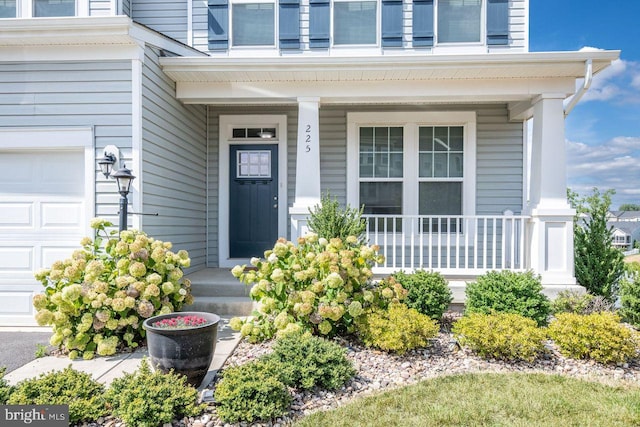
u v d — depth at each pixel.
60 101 4.48
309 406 2.74
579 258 5.37
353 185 6.37
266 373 2.68
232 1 6.30
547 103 5.01
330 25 6.25
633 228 18.23
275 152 6.54
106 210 4.47
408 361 3.50
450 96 5.18
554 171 4.95
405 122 6.32
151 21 6.38
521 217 5.10
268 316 4.04
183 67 4.89
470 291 4.35
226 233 6.51
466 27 6.21
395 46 6.21
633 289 4.56
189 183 5.84
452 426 2.49
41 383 2.48
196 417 2.50
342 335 4.06
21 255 4.58
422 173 6.36
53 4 5.54
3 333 4.34
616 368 3.42
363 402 2.78
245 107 6.50
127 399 2.38
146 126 4.56
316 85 5.22
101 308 3.65
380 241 6.29
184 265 4.21
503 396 2.86
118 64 4.45
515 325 3.57
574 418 2.57
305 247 4.21
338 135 6.46
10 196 4.60
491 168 6.30
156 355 2.91
